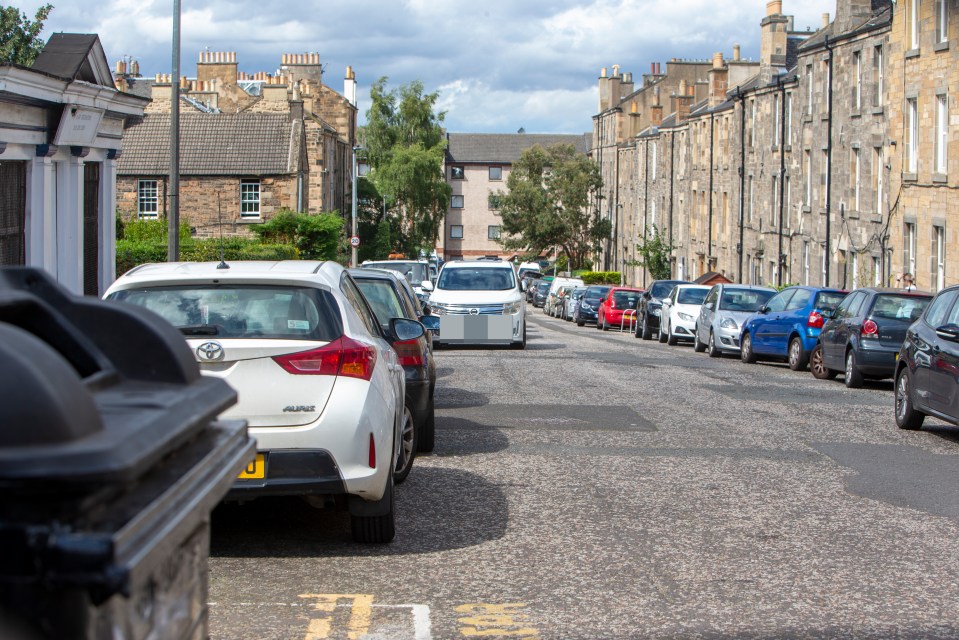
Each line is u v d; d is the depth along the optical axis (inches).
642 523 291.4
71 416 80.9
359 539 266.1
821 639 199.6
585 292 1866.4
